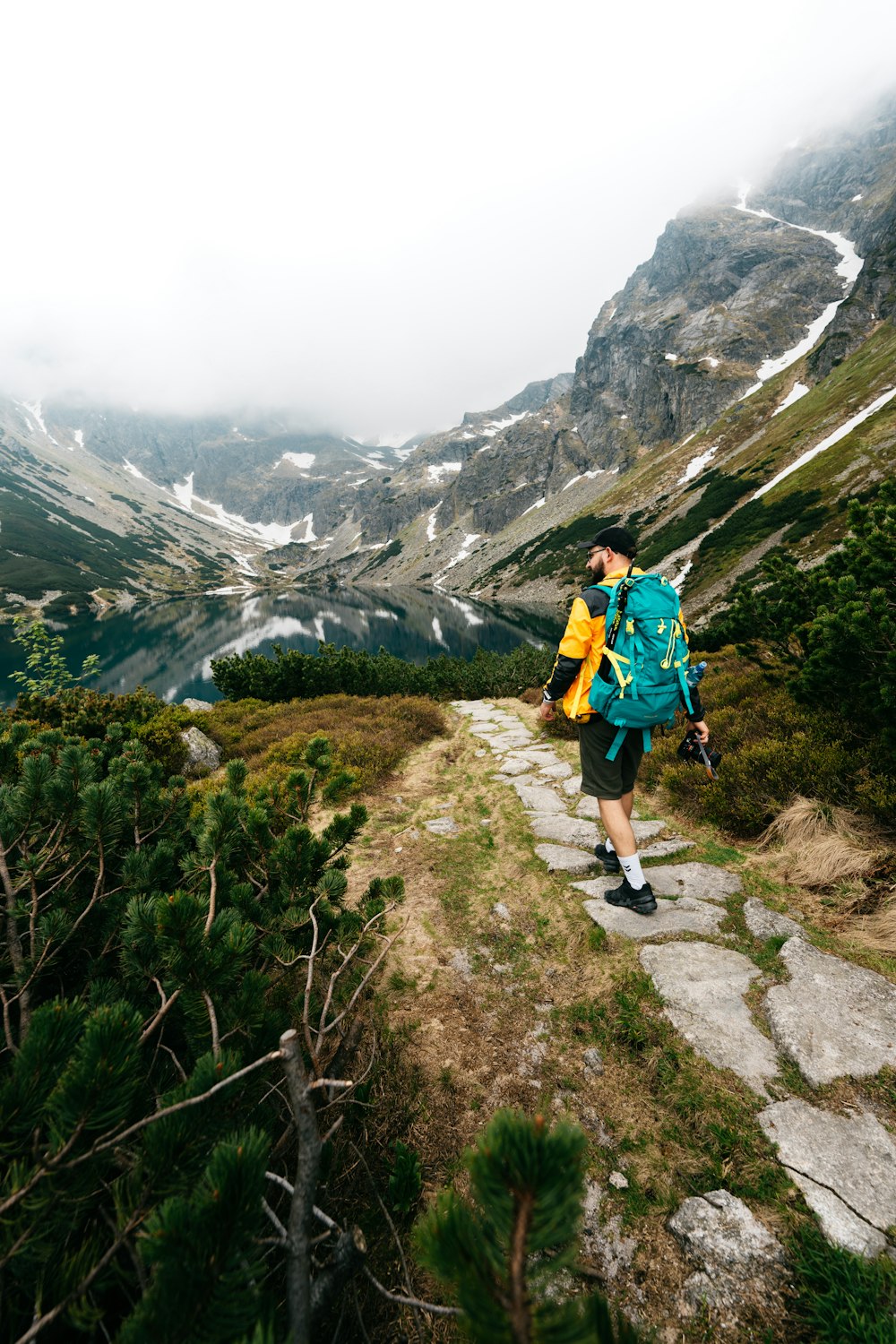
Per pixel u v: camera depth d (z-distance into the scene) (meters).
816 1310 1.39
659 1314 1.48
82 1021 1.35
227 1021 1.77
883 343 96.25
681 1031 2.39
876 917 2.91
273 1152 1.80
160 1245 0.90
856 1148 1.78
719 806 4.43
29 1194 1.15
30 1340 1.01
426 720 11.64
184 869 2.68
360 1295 1.60
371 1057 2.36
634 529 102.31
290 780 3.53
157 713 11.71
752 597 6.27
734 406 133.25
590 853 4.37
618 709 2.89
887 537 4.02
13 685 57.59
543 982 2.94
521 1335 0.58
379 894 2.93
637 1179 1.85
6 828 2.41
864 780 3.88
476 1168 0.68
